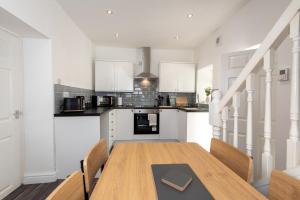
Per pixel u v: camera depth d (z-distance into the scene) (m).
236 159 1.05
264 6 2.30
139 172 0.94
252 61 1.15
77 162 2.52
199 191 0.75
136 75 5.04
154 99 5.09
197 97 4.70
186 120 3.60
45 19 2.23
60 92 2.65
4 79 2.04
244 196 0.72
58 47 2.59
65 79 2.85
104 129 3.34
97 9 2.76
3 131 2.03
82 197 0.77
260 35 2.38
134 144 1.48
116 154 1.22
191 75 4.86
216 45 3.62
